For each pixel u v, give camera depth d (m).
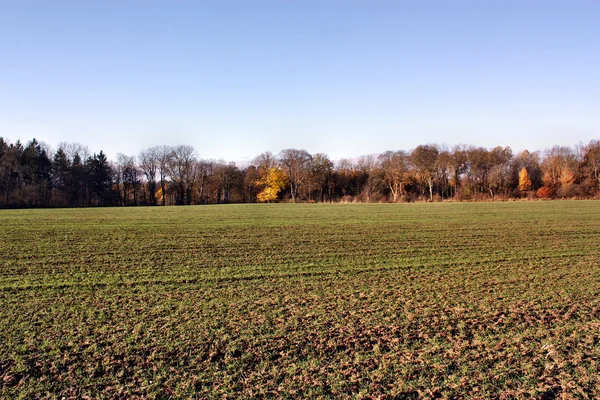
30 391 6.89
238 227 31.38
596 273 15.90
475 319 10.44
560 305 11.62
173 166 102.50
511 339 9.11
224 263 17.77
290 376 7.41
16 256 19.11
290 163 99.38
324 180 100.06
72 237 25.55
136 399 6.64
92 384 7.11
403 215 41.69
